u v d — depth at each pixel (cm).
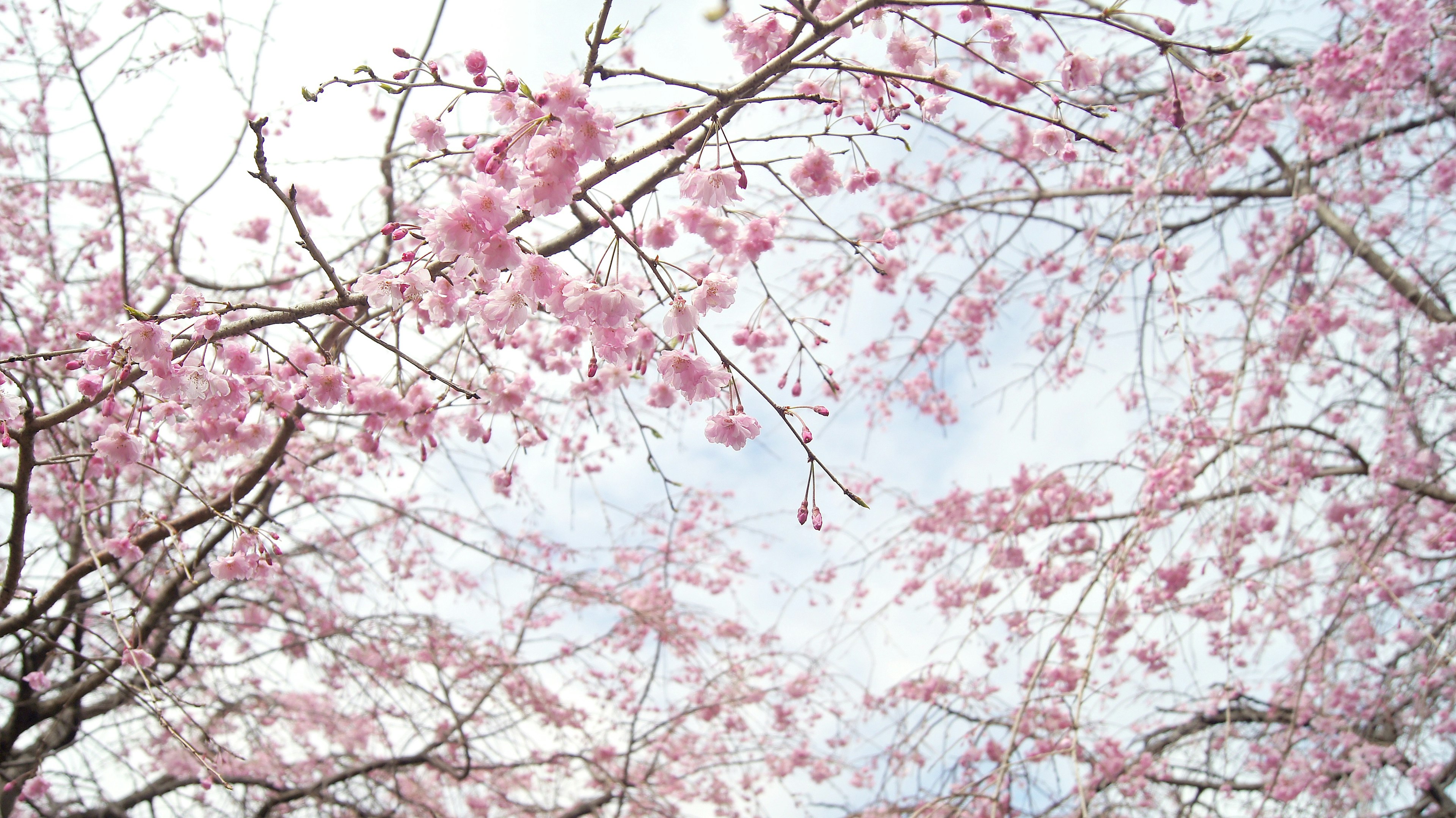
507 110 207
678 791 765
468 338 310
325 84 199
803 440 203
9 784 417
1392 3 448
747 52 253
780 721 762
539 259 212
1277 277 566
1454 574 518
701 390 223
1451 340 470
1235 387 413
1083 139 212
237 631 598
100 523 457
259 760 601
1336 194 500
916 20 223
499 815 674
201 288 510
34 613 288
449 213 198
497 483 332
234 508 312
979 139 634
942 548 696
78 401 242
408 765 593
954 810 427
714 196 225
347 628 576
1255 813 420
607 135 196
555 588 708
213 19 492
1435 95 486
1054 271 680
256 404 294
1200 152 479
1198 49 208
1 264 494
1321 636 464
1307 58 527
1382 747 514
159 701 296
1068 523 541
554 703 696
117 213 480
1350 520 531
